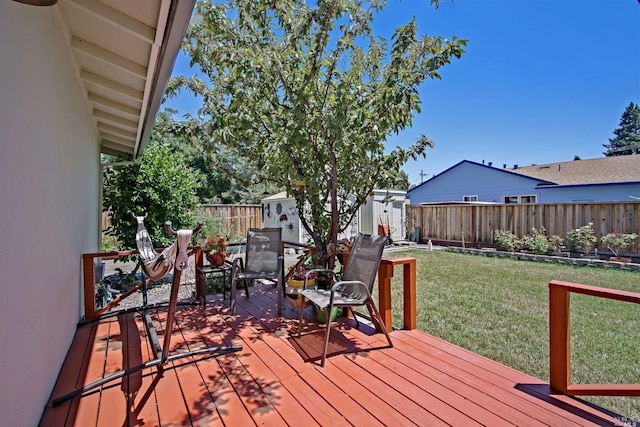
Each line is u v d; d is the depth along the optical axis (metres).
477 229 10.67
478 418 1.96
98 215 5.65
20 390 1.64
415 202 18.86
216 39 3.70
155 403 2.13
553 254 8.59
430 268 7.27
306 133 3.74
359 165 4.29
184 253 2.40
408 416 1.99
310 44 3.87
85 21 2.26
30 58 1.84
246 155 4.82
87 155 4.10
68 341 2.91
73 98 3.11
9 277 1.51
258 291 4.98
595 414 1.99
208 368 2.59
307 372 2.53
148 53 2.43
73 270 3.17
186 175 6.84
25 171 1.75
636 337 3.45
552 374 2.25
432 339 3.15
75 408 2.08
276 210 11.66
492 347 3.20
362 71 4.07
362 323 3.60
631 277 6.16
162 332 3.33
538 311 4.29
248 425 1.92
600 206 8.26
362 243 3.49
